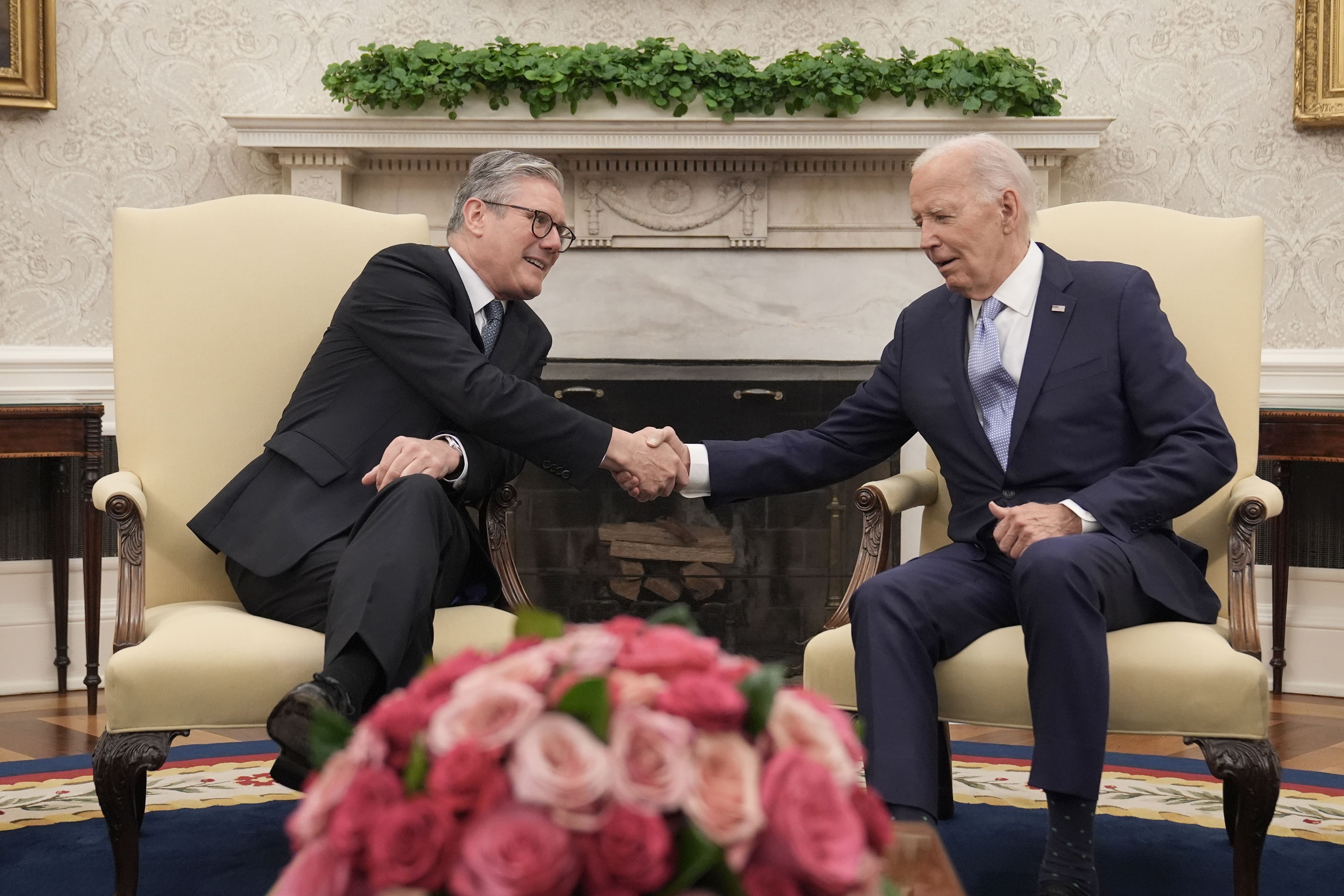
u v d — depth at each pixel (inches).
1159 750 111.8
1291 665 138.0
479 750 24.7
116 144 141.1
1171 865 79.3
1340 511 136.4
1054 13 146.0
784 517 145.9
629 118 135.3
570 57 135.9
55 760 104.7
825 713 29.6
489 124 136.0
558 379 141.0
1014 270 78.4
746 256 143.1
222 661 65.9
